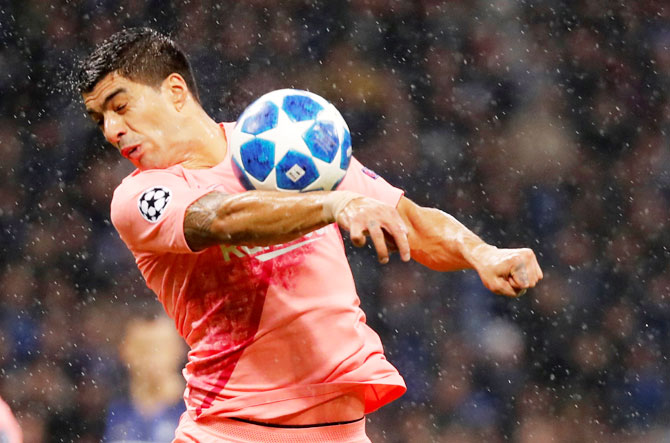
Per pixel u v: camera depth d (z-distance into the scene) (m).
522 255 10.34
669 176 39.09
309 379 11.09
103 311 35.97
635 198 38.69
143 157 10.82
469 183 38.81
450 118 39.91
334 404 11.16
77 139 39.09
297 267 10.98
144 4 41.25
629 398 34.97
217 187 10.62
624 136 39.78
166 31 41.12
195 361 11.42
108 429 26.97
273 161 9.95
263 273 10.89
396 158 39.19
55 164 38.78
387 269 35.81
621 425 34.53
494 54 40.88
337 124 10.20
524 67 40.72
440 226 11.74
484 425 33.88
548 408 34.50
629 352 35.81
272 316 10.95
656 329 36.38
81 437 33.56
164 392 26.61
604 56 40.94
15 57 40.75
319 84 40.56
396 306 35.38
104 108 10.77
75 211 38.16
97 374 34.41
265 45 40.97
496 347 34.91
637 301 36.84
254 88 40.59
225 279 10.92
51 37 41.12
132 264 37.03
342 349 11.15
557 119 40.00
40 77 40.47
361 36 41.22
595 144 39.62
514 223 38.28
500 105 40.12
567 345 35.66
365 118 39.91
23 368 34.69
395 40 41.03
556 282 37.16
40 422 33.59
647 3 41.50
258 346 11.04
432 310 35.31
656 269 37.47
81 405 33.88
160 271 11.21
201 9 41.22
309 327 11.02
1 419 21.62
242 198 9.37
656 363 35.69
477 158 39.16
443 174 38.91
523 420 34.12
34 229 37.88
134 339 26.83
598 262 37.53
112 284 36.62
